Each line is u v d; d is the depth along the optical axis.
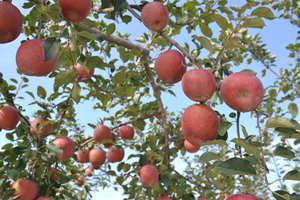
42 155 2.72
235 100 1.74
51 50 1.74
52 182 3.12
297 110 4.20
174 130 4.37
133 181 3.77
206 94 1.85
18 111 3.33
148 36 4.17
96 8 2.87
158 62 2.28
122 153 4.40
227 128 1.75
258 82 1.77
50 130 3.51
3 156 2.70
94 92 4.06
